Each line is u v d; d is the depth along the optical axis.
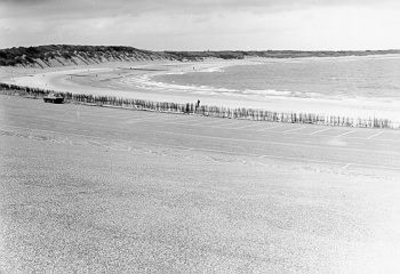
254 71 193.75
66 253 10.79
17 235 11.87
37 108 53.34
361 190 17.31
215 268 10.08
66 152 25.03
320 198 15.91
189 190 16.77
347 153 27.95
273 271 9.94
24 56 180.75
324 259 10.55
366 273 9.85
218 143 31.53
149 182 17.92
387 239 11.81
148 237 11.87
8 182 17.41
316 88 96.44
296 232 12.33
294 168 22.95
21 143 27.91
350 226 12.81
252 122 42.94
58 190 16.39
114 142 31.08
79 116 46.44
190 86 104.56
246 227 12.68
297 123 42.19
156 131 37.03
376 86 100.31
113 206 14.56
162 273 9.81
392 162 25.22
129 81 124.38
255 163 24.17
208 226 12.77
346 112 50.31
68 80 122.56
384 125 39.56
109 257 10.59
